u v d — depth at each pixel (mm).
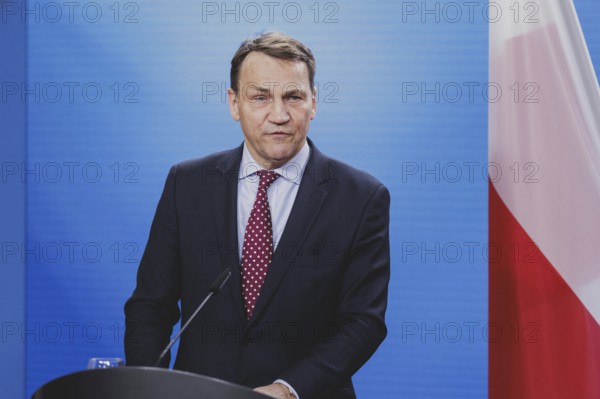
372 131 5727
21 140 5898
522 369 4652
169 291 4102
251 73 3885
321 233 3971
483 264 5707
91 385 2627
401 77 5719
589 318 4523
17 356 5926
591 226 4535
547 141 4625
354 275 3967
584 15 5582
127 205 5910
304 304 3893
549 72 4652
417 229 5730
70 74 5910
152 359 3803
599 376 4520
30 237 5930
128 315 4039
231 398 2570
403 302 5750
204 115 5848
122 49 5879
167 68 5859
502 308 4703
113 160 5902
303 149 4102
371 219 4043
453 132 5699
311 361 3680
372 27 5727
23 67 5902
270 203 4047
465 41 5691
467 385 5730
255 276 3934
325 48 5746
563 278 4570
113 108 5891
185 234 4055
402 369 5770
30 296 5941
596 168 4551
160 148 5871
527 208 4641
